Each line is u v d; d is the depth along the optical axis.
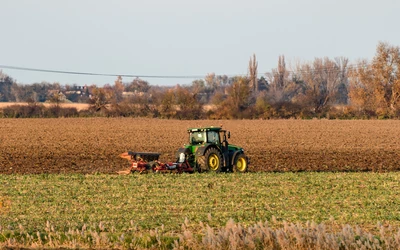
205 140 114.31
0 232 57.72
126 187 93.38
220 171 113.69
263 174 110.88
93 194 87.38
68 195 86.56
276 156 157.50
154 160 113.69
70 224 65.44
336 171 128.88
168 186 94.25
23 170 125.69
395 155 163.12
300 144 190.50
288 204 79.81
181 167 111.19
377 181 103.19
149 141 195.75
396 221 69.31
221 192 88.69
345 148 180.00
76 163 139.12
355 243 50.59
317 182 100.56
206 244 51.44
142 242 54.47
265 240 51.41
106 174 112.50
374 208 77.56
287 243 50.38
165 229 63.28
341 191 91.88
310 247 50.38
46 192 89.06
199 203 79.88
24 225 64.94
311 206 78.44
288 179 104.06
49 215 71.69
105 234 56.84
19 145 179.12
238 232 51.97
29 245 54.22
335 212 74.00
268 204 79.44
